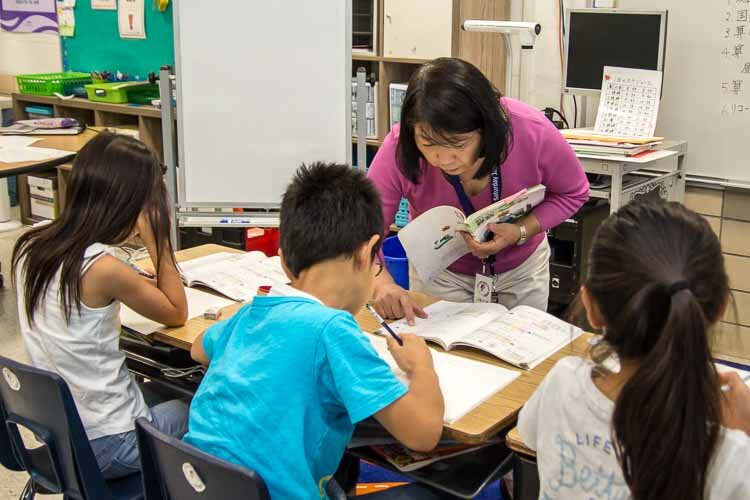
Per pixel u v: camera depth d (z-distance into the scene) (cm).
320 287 144
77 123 441
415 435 135
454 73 179
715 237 109
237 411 135
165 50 514
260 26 304
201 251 271
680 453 101
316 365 134
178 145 313
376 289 207
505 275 235
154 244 195
